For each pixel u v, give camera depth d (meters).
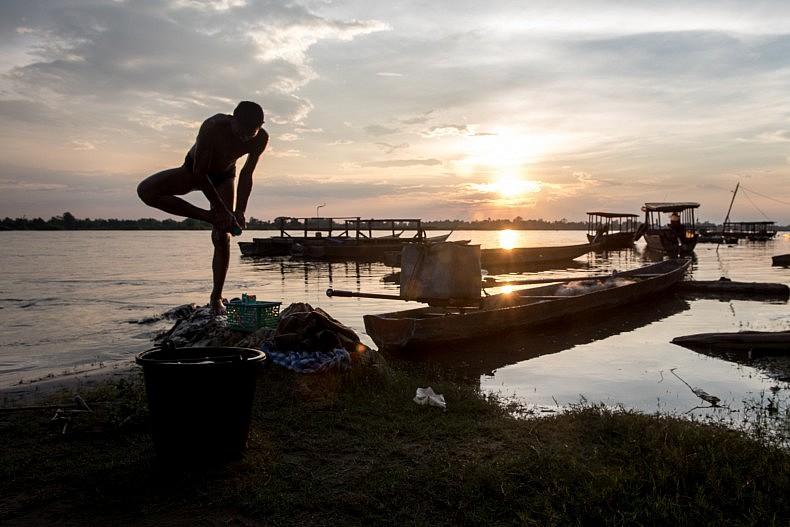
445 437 5.28
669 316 15.55
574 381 8.86
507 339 12.17
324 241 45.91
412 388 6.96
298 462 4.59
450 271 9.96
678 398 7.86
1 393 7.11
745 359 10.32
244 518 3.70
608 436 5.33
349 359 6.84
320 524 3.63
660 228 47.69
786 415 6.74
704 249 59.47
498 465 4.48
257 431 5.26
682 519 3.63
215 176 7.59
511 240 123.38
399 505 3.89
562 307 13.52
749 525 3.59
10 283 25.94
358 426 5.44
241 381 4.42
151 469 4.37
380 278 28.23
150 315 15.99
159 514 3.74
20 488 4.11
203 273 31.58
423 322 10.21
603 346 11.59
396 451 4.83
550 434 5.39
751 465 4.42
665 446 4.73
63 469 4.39
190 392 4.25
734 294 19.95
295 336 7.14
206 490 4.05
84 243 94.88
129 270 34.06
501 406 6.94
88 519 3.67
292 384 6.46
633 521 3.64
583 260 42.59
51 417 5.65
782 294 19.61
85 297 20.58
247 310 7.92
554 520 3.64
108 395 6.38
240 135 6.91
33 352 11.02
